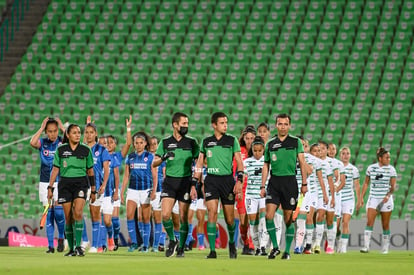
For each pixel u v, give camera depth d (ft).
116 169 184.96
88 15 376.27
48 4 387.75
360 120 319.06
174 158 144.36
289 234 143.33
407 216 281.33
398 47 343.26
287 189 141.18
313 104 328.90
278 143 141.18
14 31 380.78
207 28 364.17
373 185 207.31
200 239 212.02
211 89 340.39
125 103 339.77
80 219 147.54
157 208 187.62
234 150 141.28
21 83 353.31
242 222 180.65
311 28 356.38
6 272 96.84
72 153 146.00
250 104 332.80
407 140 307.58
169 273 97.14
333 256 169.27
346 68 338.75
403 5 357.41
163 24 367.86
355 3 361.51
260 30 360.07
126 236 247.91
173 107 335.06
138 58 356.18
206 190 142.00
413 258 160.35
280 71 344.08
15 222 256.73
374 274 100.78
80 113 339.36
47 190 162.40
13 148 325.01
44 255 156.76
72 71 355.56
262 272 101.76
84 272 97.55
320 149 200.54
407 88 327.67
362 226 245.65
